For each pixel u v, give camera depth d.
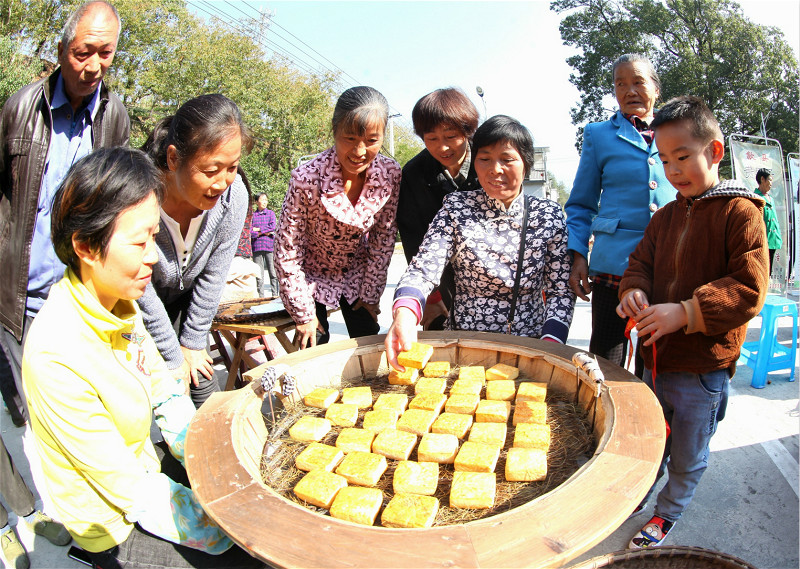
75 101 2.27
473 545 0.98
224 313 3.14
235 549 1.50
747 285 1.61
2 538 2.07
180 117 1.72
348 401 1.82
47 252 2.24
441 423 1.62
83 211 1.21
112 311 1.50
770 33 19.17
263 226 8.31
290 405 1.83
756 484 2.44
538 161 21.98
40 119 2.13
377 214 2.52
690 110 1.70
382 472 1.44
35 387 1.28
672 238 1.89
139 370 1.53
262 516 1.09
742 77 19.48
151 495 1.43
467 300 2.31
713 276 1.77
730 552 2.02
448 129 2.29
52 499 1.41
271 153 22.06
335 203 2.35
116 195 1.21
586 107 21.73
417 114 2.32
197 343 2.42
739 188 1.71
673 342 1.85
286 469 1.50
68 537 2.23
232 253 2.40
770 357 3.53
